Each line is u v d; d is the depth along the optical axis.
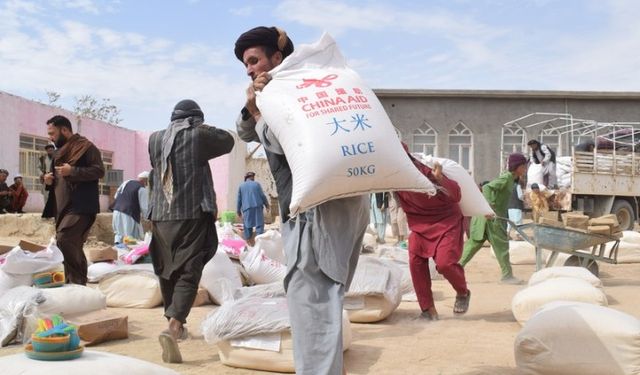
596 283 6.76
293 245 3.10
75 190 6.59
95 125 28.28
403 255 9.52
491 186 9.05
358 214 3.17
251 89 3.30
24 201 20.31
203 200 4.95
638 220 19.80
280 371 4.40
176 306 4.82
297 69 3.25
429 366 4.60
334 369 2.92
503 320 6.44
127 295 7.02
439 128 30.52
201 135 5.01
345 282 3.11
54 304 5.30
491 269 11.46
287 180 3.19
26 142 23.44
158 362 4.66
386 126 3.12
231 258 8.19
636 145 19.61
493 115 30.45
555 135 30.36
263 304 4.65
